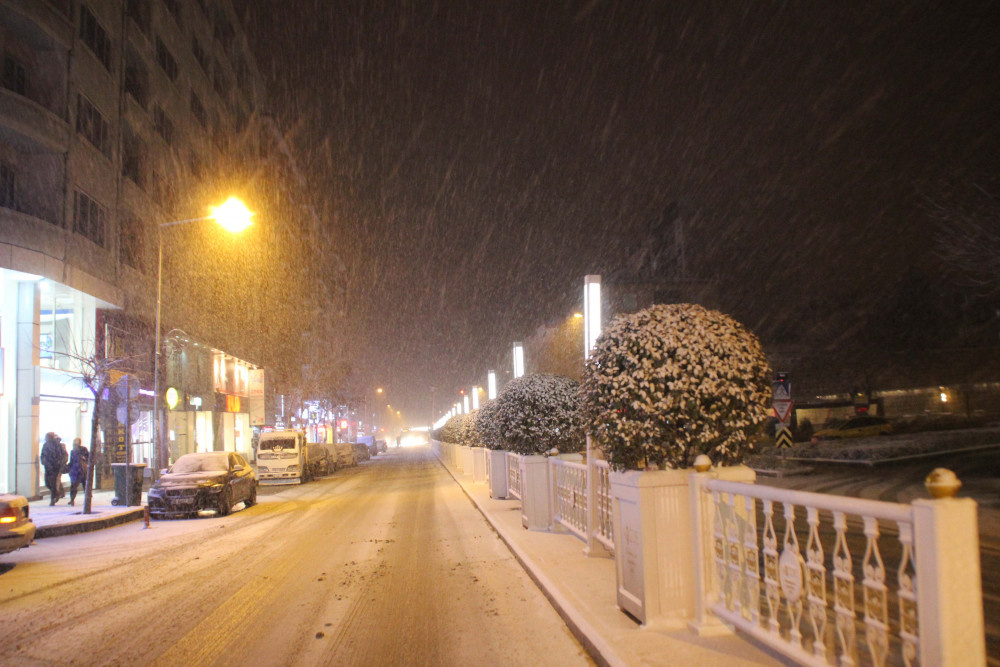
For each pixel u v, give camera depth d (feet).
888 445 76.89
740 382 18.52
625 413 19.17
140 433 99.50
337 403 225.76
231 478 63.05
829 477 67.36
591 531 30.22
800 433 116.26
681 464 19.47
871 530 12.00
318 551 37.81
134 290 95.14
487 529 43.60
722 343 18.54
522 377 44.62
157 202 109.60
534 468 39.34
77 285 77.66
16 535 34.19
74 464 65.10
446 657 18.74
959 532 10.32
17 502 35.04
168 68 118.52
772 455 83.66
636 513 19.16
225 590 28.37
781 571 14.75
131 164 102.83
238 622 23.08
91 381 60.49
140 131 101.19
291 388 198.80
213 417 146.00
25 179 73.87
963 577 10.28
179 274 115.44
